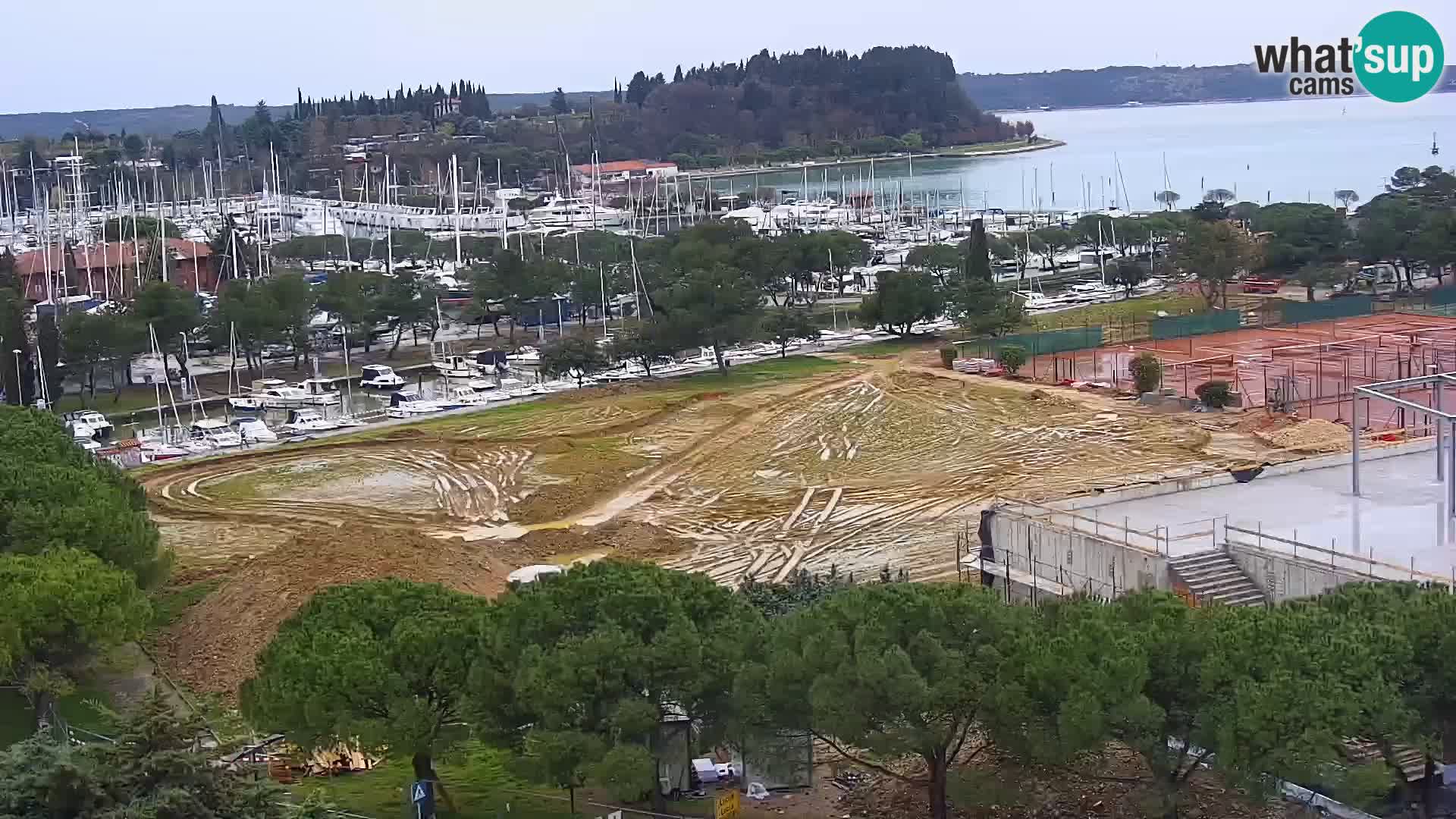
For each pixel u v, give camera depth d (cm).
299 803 5906
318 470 13700
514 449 14175
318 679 5816
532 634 5866
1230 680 5281
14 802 4650
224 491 13050
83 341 17125
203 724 5028
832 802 6116
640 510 11925
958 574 9325
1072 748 5222
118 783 4725
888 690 5325
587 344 17250
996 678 5428
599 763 5469
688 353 18812
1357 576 6769
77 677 7525
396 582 6562
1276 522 8050
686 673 5647
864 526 11125
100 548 8394
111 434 15838
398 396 16862
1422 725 5419
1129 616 5712
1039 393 15250
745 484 12619
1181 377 15788
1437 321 18475
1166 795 5456
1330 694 5081
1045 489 11662
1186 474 11012
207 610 9162
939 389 15800
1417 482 8775
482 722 5766
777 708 5653
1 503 8481
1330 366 15825
